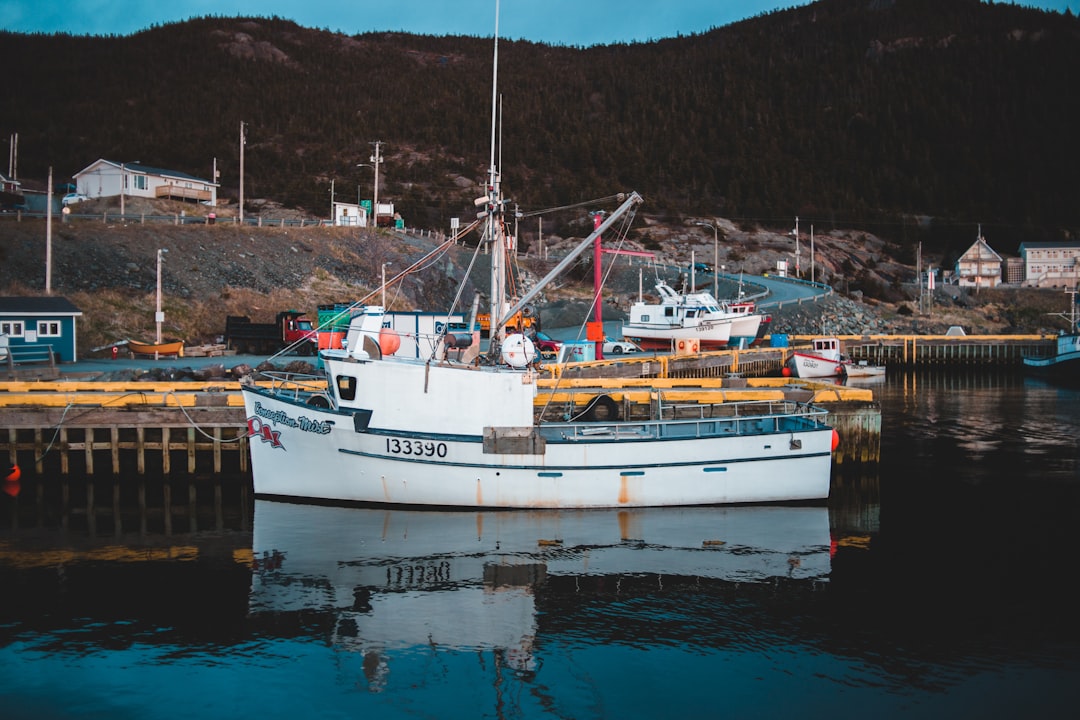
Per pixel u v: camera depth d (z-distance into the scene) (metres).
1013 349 70.69
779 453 20.53
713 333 57.56
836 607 14.44
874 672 12.10
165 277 55.69
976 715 10.91
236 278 59.69
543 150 170.38
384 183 136.25
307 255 67.94
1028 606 14.48
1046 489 23.23
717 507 20.52
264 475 20.94
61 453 23.50
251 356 45.88
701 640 13.14
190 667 12.14
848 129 198.50
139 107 162.25
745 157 181.00
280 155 146.62
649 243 128.62
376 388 19.50
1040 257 137.62
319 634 13.28
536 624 13.70
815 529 19.03
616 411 23.77
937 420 38.00
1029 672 12.09
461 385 19.44
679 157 176.62
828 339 56.09
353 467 19.92
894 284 121.81
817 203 164.12
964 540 18.34
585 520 19.30
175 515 19.88
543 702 11.25
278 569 16.16
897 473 25.39
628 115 199.00
